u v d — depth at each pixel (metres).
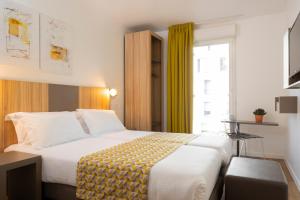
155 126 4.37
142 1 3.13
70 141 2.36
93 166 1.58
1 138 2.12
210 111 4.14
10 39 2.20
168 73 4.23
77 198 1.61
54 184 1.80
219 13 3.56
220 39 3.92
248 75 3.76
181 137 2.61
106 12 3.52
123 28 4.18
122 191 1.46
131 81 4.12
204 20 3.87
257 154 3.73
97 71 3.47
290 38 2.18
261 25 3.66
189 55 4.03
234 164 1.92
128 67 4.14
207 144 2.20
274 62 3.59
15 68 2.25
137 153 1.80
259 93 3.70
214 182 1.68
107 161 1.59
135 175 1.43
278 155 3.60
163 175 1.38
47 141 2.08
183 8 3.36
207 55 4.13
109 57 3.76
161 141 2.36
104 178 1.53
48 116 2.27
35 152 1.91
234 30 3.77
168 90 4.23
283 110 2.61
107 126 2.95
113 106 3.85
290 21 3.00
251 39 3.73
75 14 3.03
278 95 3.57
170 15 3.65
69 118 2.50
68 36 2.89
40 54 2.51
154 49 4.40
